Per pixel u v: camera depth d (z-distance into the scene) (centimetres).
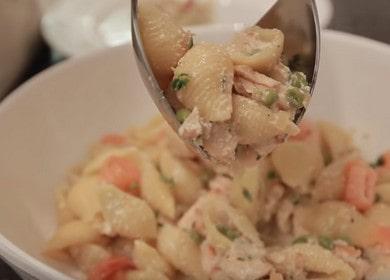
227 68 35
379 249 41
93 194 42
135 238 41
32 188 42
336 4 63
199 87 34
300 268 39
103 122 47
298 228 42
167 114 35
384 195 43
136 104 48
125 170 43
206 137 34
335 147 46
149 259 40
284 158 43
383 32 60
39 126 44
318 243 40
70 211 42
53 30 55
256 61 35
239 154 35
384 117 47
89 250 40
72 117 46
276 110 35
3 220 39
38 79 44
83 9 57
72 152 46
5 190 41
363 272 40
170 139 44
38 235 41
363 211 43
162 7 42
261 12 56
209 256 40
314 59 38
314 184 44
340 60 47
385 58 46
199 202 42
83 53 48
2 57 46
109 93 47
